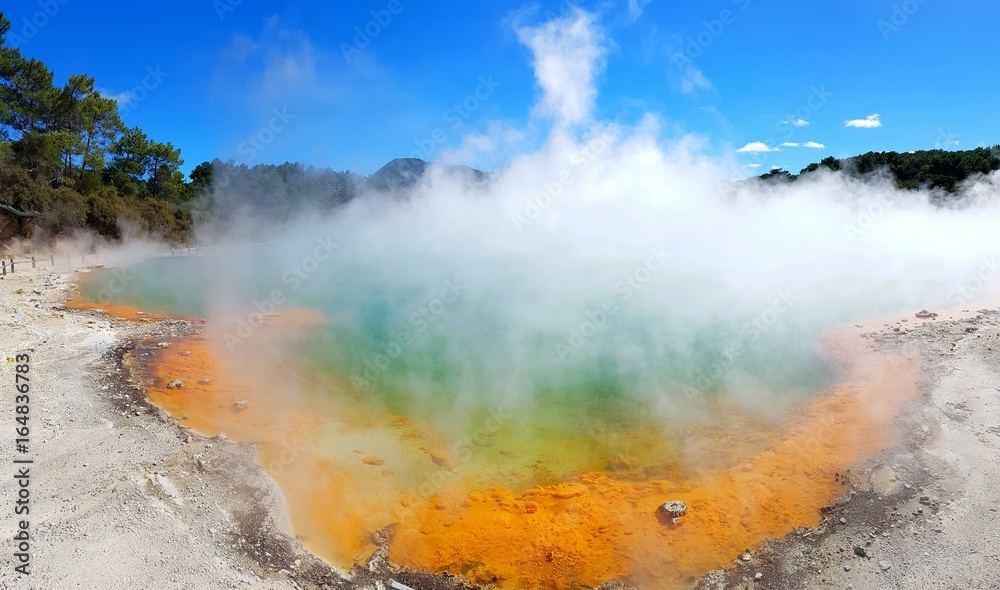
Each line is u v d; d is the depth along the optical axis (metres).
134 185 50.19
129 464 9.04
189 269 31.25
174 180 56.97
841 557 7.24
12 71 39.78
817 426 10.86
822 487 8.88
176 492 8.43
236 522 7.93
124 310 20.64
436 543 7.96
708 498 8.80
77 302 21.83
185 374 13.53
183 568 6.82
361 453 10.52
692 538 7.90
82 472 8.69
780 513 8.33
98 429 10.27
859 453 9.65
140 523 7.55
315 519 8.31
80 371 13.21
